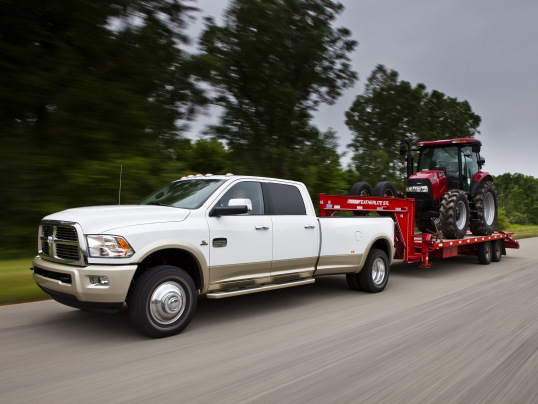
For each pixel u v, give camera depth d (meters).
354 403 3.38
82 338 4.81
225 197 5.71
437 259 13.06
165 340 4.81
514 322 5.82
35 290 6.47
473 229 12.08
